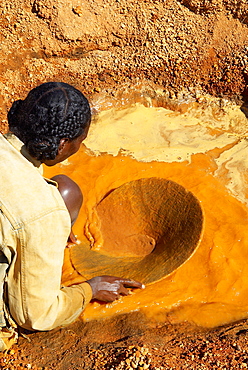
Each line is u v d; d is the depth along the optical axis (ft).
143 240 11.12
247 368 7.14
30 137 6.58
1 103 15.98
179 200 10.73
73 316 8.11
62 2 16.11
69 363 7.71
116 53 16.38
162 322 9.29
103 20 16.25
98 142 14.64
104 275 9.43
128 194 11.68
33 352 8.07
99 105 16.11
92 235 11.43
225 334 8.52
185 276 10.16
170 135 14.62
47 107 6.43
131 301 9.62
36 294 7.03
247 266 10.27
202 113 15.48
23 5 16.22
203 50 15.94
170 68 16.06
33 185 6.66
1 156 6.64
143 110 15.84
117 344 8.39
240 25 15.81
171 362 7.39
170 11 16.25
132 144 14.44
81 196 10.65
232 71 15.47
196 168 13.14
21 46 16.29
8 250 6.65
